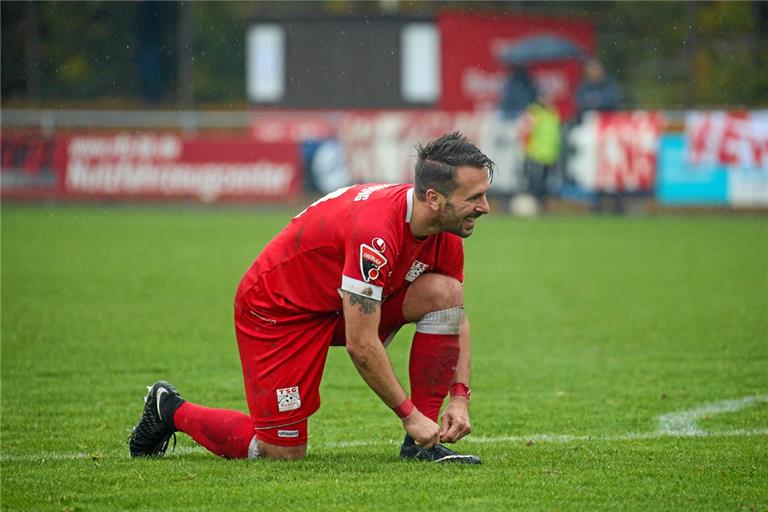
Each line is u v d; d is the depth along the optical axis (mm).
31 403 23594
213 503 14625
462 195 15820
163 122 77875
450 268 17500
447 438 16922
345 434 20469
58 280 44875
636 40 107562
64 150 75688
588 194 75875
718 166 72688
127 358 29234
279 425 17125
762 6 105875
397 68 95250
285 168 74812
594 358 29594
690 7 89375
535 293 42531
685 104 100688
